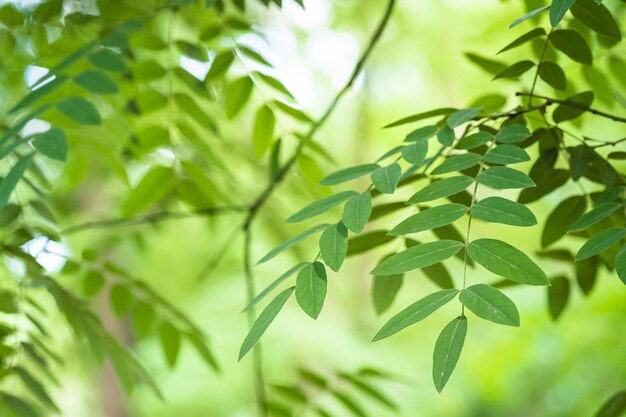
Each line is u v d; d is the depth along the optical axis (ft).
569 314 8.28
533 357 8.74
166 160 4.19
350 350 10.34
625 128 6.29
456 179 2.69
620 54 3.51
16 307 3.63
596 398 8.47
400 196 9.09
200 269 9.95
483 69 3.50
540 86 4.44
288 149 6.73
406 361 11.39
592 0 2.87
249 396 10.65
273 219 5.91
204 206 4.17
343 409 8.18
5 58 4.15
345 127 12.18
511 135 2.79
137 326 3.94
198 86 3.80
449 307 10.85
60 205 5.61
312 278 2.58
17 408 3.65
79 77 3.13
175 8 3.77
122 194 6.38
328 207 2.71
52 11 3.74
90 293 3.86
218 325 10.78
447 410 10.98
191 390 10.77
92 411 10.37
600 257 3.35
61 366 3.78
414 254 2.58
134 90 3.86
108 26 3.73
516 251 2.52
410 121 2.94
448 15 9.87
